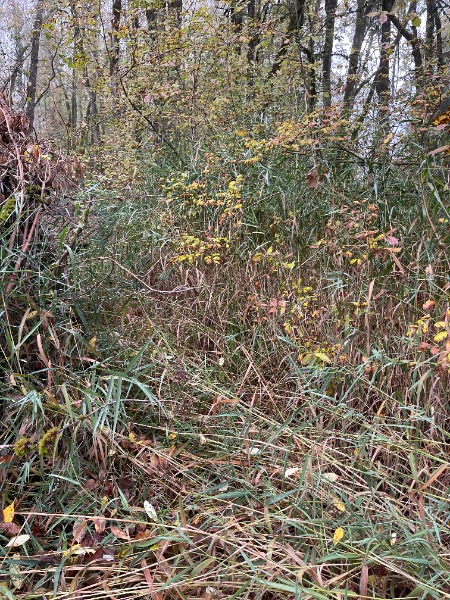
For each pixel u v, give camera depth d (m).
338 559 1.80
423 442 2.27
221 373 2.82
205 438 2.30
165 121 6.75
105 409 2.04
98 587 1.72
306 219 3.96
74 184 2.90
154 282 3.93
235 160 4.36
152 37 6.38
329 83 7.62
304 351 2.74
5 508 1.83
